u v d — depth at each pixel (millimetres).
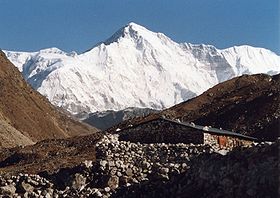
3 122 133750
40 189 36062
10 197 34938
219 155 30266
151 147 40031
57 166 54312
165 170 34812
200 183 30266
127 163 38719
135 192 33906
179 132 46094
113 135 48875
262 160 27516
